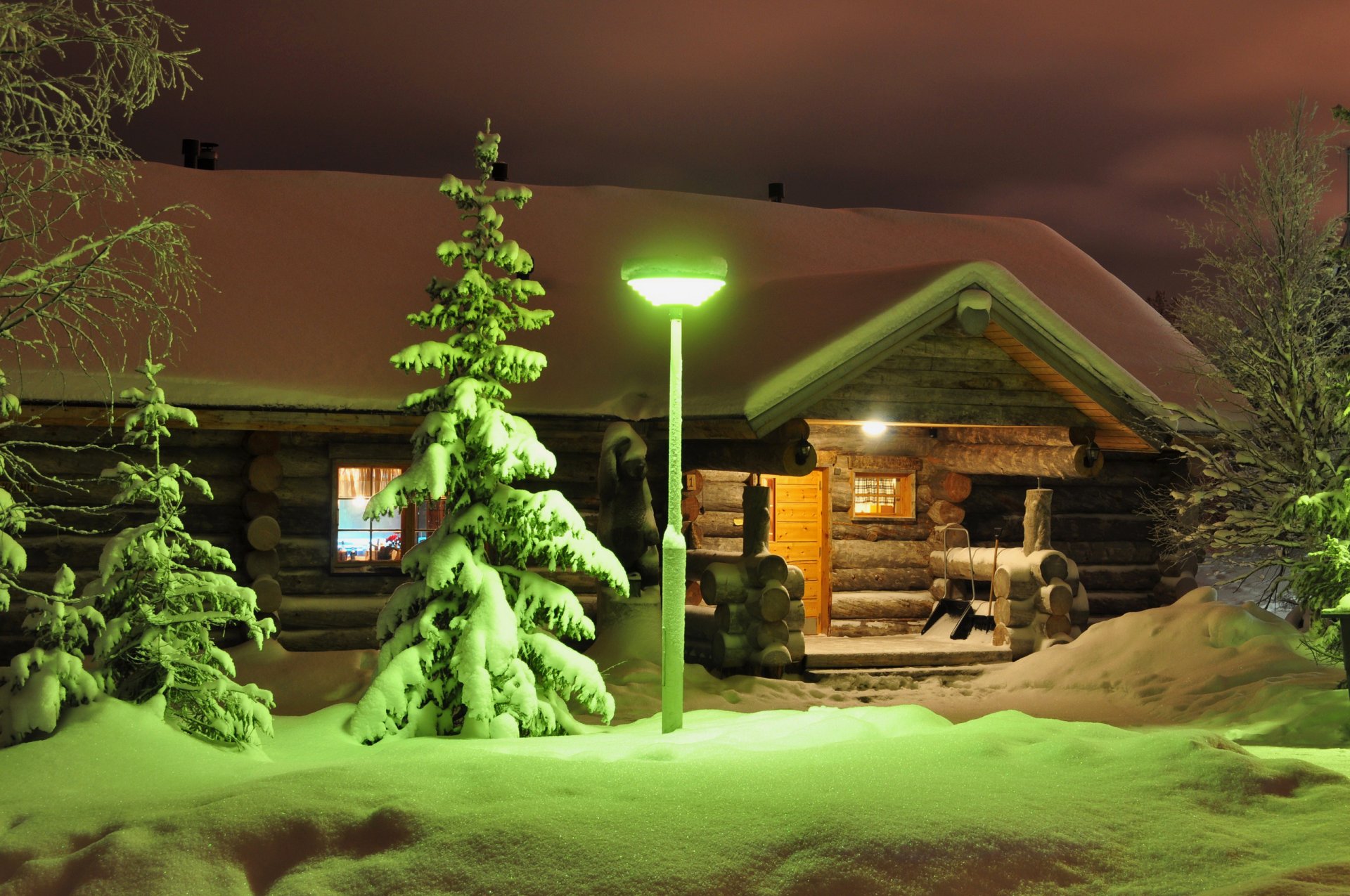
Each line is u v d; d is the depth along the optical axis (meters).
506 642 8.93
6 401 8.28
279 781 5.83
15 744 7.24
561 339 15.14
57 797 6.29
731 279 17.36
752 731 7.93
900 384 13.12
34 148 7.82
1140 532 17.05
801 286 15.11
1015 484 17.00
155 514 12.96
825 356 12.21
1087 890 4.74
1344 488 12.32
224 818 5.32
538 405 14.00
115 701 7.55
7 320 8.38
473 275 9.34
